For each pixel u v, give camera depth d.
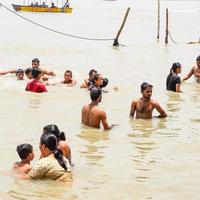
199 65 30.42
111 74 32.91
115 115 21.06
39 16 101.25
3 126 18.67
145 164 14.59
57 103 23.28
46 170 12.85
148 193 12.29
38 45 50.62
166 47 53.00
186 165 14.55
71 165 14.30
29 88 25.75
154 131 18.45
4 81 28.25
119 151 15.84
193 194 12.26
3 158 14.78
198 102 24.30
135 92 26.67
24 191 12.14
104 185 12.76
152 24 90.00
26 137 17.19
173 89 27.00
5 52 43.53
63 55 42.97
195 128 18.97
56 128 14.20
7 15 101.31
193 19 109.81
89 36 64.31
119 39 61.47
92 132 18.16
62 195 11.96
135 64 38.34
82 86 27.31
